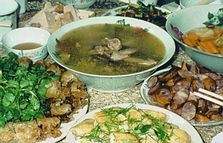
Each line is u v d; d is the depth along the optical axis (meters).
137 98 0.68
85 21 0.77
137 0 0.94
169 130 0.56
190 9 0.80
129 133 0.54
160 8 0.91
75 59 0.70
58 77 0.64
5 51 0.79
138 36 0.76
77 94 0.63
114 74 0.66
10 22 0.80
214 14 0.81
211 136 0.62
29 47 0.77
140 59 0.70
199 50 0.67
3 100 0.57
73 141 0.56
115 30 0.77
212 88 0.65
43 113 0.60
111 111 0.59
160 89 0.66
